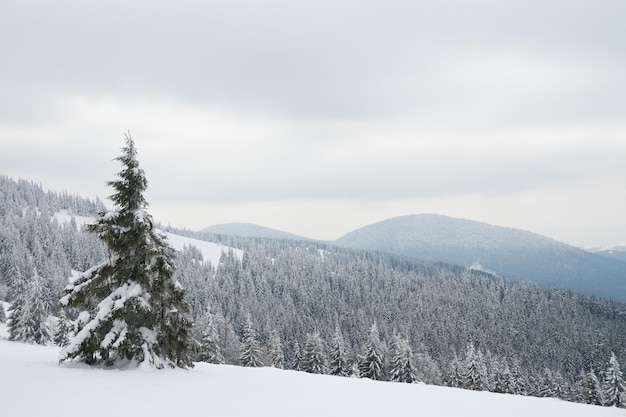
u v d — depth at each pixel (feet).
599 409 56.18
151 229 59.06
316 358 204.85
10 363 49.29
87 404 31.73
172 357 60.54
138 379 46.80
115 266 59.31
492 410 48.55
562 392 245.65
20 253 449.06
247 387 49.16
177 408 33.68
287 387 52.29
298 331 473.67
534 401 59.11
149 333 57.21
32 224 587.27
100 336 54.70
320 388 54.19
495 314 651.66
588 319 633.20
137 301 55.77
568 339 572.51
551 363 527.81
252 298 554.46
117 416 29.09
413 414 40.93
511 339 580.71
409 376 191.62
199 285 562.25
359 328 516.32
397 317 599.57
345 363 205.98
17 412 27.68
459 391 63.21
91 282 58.23
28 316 186.60
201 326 202.39
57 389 36.04
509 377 240.94
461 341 557.74
